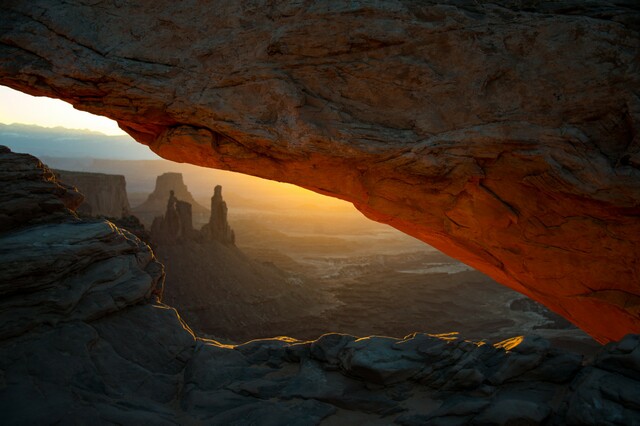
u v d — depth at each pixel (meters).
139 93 10.92
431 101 10.52
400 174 11.45
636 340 6.79
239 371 8.55
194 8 10.73
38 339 7.62
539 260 12.22
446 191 11.66
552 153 10.07
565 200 10.72
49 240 8.38
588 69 9.77
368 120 10.78
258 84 10.68
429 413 7.19
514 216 11.56
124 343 8.36
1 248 7.94
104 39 10.86
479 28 10.03
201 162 13.07
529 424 6.55
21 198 9.12
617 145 9.82
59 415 6.77
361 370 7.82
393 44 10.32
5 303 7.61
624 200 9.79
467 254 14.29
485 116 10.33
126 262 9.27
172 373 8.42
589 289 11.99
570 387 6.92
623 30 9.55
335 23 10.22
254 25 10.54
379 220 14.69
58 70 10.77
